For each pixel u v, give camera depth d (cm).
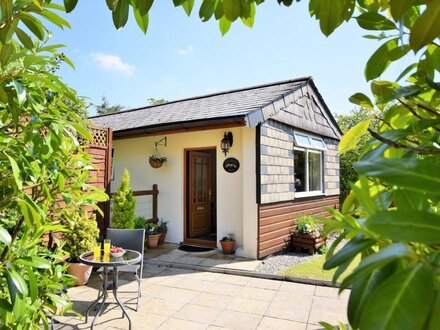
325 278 461
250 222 577
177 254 612
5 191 136
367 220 38
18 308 115
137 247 415
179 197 710
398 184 38
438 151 53
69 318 337
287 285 451
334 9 98
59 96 157
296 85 712
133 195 668
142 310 363
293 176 682
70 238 434
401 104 79
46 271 172
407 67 83
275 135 619
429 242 34
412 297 32
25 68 120
